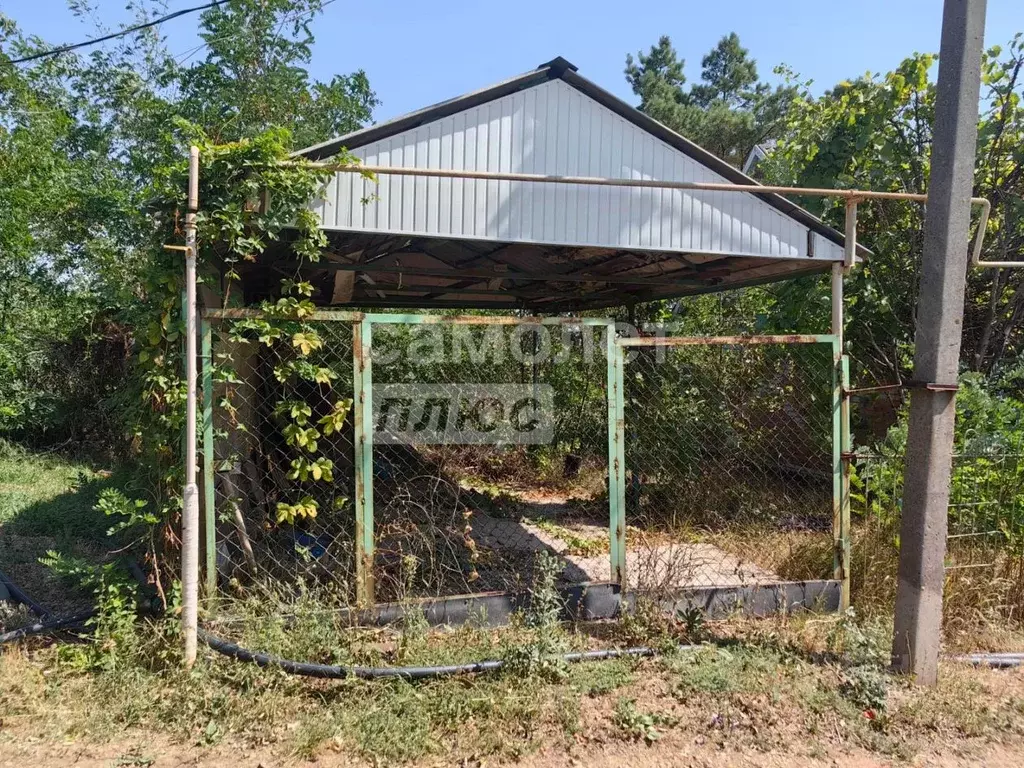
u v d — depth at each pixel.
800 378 7.35
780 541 5.92
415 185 4.12
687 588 4.59
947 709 3.52
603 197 4.45
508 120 4.27
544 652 3.71
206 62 11.26
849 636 3.99
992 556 4.79
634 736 3.23
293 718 3.27
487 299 9.28
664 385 7.87
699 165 4.65
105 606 3.79
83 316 10.76
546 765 3.02
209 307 4.52
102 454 10.94
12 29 10.78
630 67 35.53
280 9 11.63
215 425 4.51
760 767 3.05
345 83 12.45
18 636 3.83
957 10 3.59
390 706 3.32
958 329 3.73
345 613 4.07
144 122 11.77
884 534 5.07
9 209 9.34
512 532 6.68
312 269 5.68
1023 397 7.34
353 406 4.46
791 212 4.77
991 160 7.30
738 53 36.31
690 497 7.23
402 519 5.55
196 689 3.39
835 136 7.55
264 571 4.31
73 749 3.01
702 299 9.69
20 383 10.66
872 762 3.13
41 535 6.23
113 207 10.71
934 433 3.73
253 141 3.75
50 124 9.98
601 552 5.99
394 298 9.23
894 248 7.56
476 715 3.32
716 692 3.58
